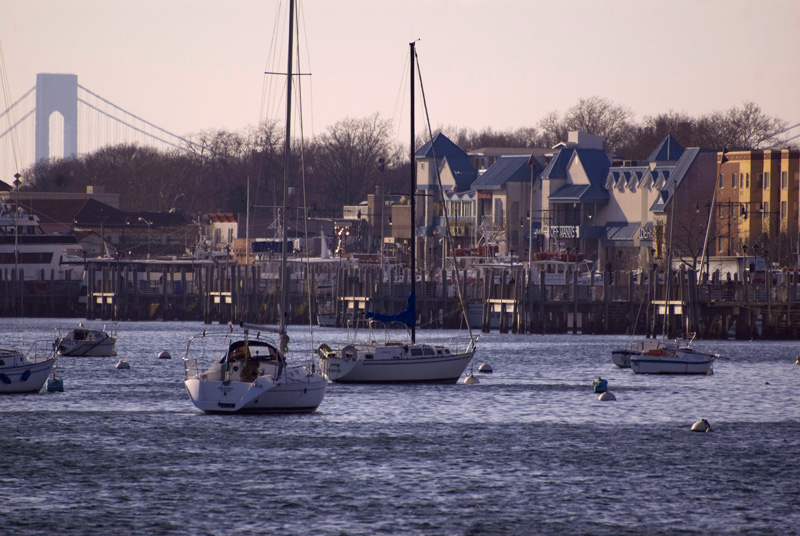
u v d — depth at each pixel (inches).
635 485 7480.3
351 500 6988.2
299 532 6314.0
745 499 7140.8
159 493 7126.0
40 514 6609.3
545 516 6688.0
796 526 6550.2
